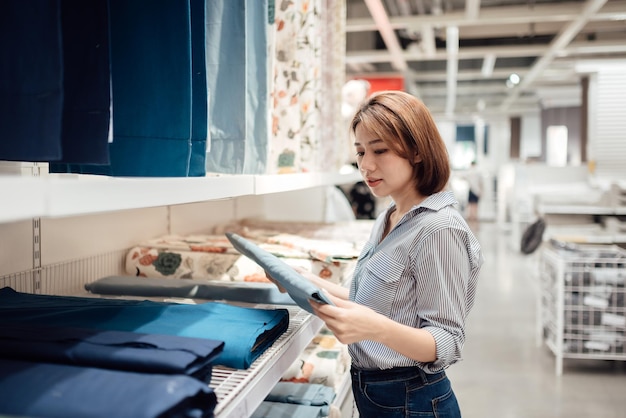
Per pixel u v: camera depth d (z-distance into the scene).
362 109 1.69
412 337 1.43
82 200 0.77
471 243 1.61
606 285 4.49
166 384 0.88
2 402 0.81
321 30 2.64
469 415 3.79
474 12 5.95
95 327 1.22
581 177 8.81
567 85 13.52
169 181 1.00
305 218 3.95
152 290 1.79
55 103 0.82
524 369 4.66
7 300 1.44
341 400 2.16
